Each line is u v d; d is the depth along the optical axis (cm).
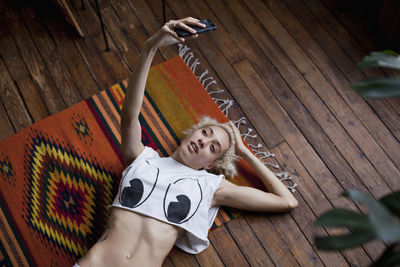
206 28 151
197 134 188
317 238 66
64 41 240
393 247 67
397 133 219
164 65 233
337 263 189
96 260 162
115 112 220
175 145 214
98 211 197
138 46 242
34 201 198
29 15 247
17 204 197
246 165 210
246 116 225
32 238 190
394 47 239
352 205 203
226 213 198
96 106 220
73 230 193
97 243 167
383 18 232
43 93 226
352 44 243
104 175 205
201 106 224
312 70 237
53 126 214
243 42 245
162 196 170
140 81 165
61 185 201
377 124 222
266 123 223
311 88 232
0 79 229
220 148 188
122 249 163
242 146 201
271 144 218
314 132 221
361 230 60
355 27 248
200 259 189
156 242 166
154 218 168
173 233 171
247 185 206
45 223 193
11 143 209
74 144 210
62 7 228
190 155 185
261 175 196
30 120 219
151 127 217
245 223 197
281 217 199
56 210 196
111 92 225
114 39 243
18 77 230
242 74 236
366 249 191
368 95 65
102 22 224
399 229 57
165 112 221
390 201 68
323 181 209
